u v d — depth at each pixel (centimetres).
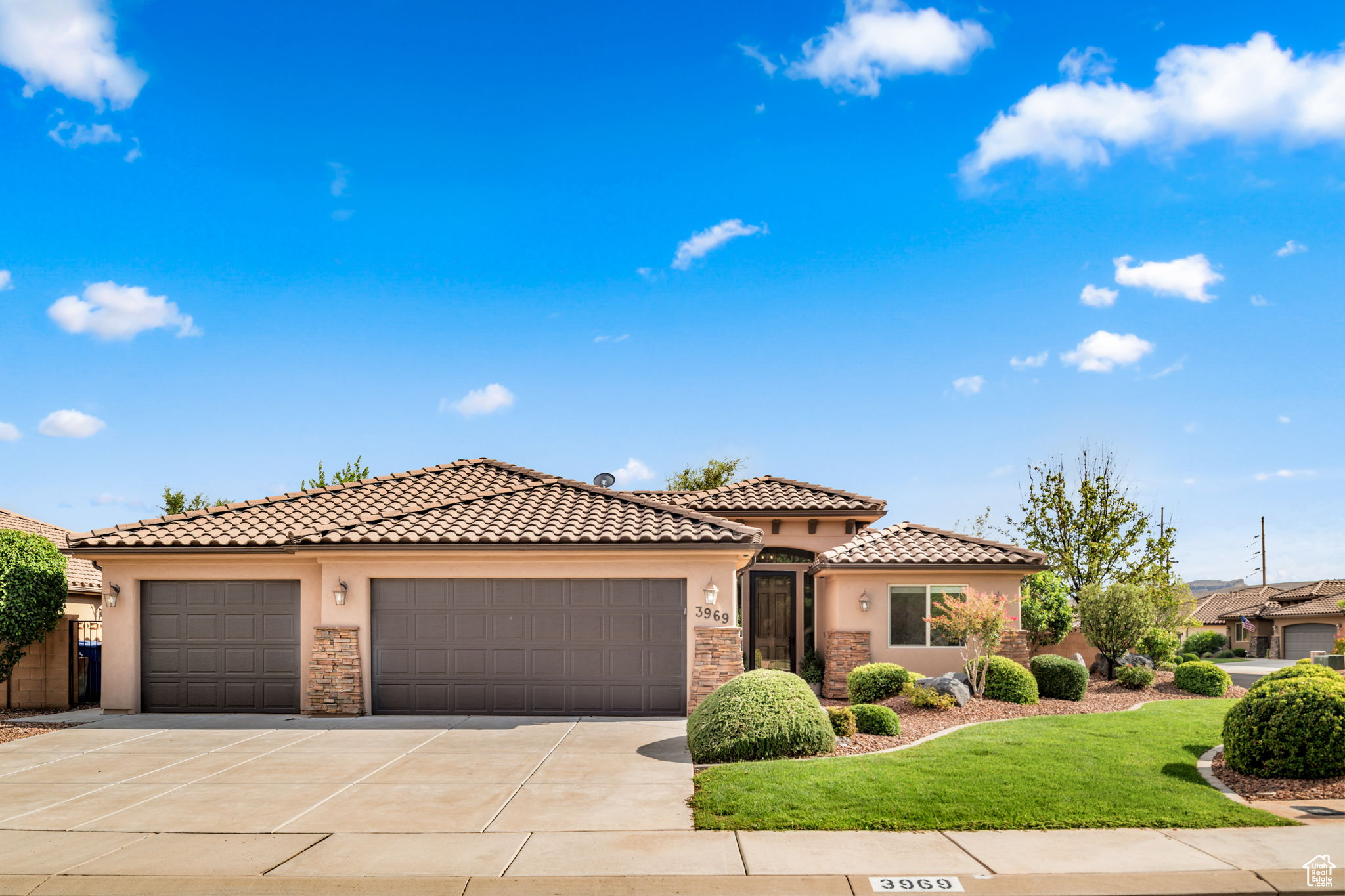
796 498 2230
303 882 697
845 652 1912
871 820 827
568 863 733
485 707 1552
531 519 1650
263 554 1570
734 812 862
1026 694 1638
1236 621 5516
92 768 1116
